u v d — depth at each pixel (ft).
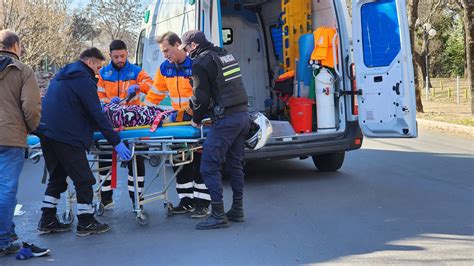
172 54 19.15
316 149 23.79
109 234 17.11
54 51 83.25
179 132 16.96
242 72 31.63
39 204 21.76
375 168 27.78
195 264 14.06
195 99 16.60
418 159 30.45
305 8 27.37
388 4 22.07
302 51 26.48
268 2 31.68
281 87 28.19
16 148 14.75
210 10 23.03
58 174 17.34
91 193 16.99
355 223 17.51
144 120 17.54
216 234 16.69
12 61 14.55
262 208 19.84
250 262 14.08
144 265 14.10
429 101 80.43
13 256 15.12
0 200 14.64
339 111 25.00
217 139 16.98
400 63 21.93
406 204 19.93
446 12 134.72
